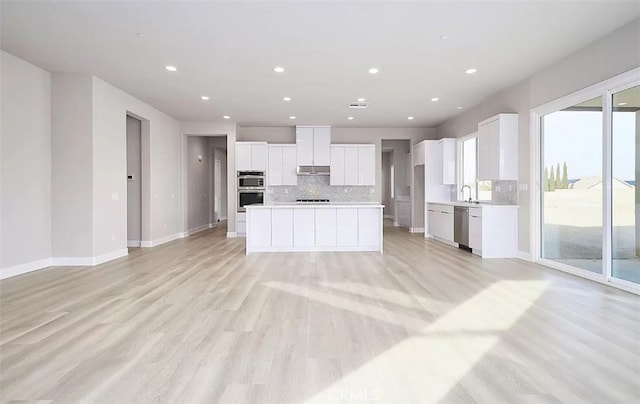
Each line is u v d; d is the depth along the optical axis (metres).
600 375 2.06
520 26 3.76
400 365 2.21
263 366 2.20
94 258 5.35
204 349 2.44
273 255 6.13
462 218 6.57
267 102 6.88
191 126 8.80
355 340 2.58
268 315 3.11
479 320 2.96
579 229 4.54
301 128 9.05
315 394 1.89
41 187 5.09
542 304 3.37
